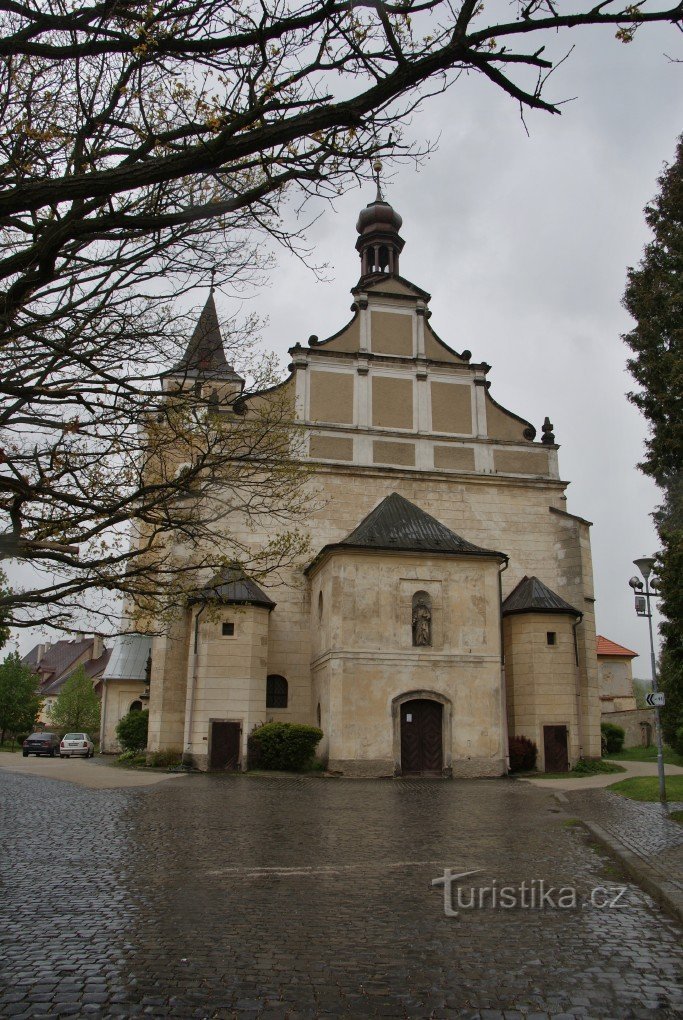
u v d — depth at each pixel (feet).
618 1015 19.84
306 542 45.39
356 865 39.34
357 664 97.96
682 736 115.65
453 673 100.07
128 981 21.79
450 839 48.14
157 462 42.19
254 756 100.37
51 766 111.86
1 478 27.43
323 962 23.79
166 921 28.17
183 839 46.75
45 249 19.42
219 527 110.52
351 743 95.91
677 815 57.36
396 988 21.61
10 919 28.30
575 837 49.29
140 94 23.73
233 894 32.63
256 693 102.58
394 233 143.84
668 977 22.77
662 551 56.18
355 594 99.81
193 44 19.49
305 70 19.38
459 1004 20.48
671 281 96.22
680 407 88.94
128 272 28.48
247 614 103.60
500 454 126.62
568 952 25.20
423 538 105.09
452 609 101.86
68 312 28.32
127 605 45.88
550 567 123.75
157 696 107.55
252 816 57.41
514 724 111.34
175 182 27.45
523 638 112.37
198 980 21.97
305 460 119.34
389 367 126.00
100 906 30.32
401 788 82.38
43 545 28.63
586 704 118.11
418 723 98.73
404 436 123.65
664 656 57.21
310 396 122.52
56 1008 19.74
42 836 47.73
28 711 228.22
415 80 17.53
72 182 17.33
